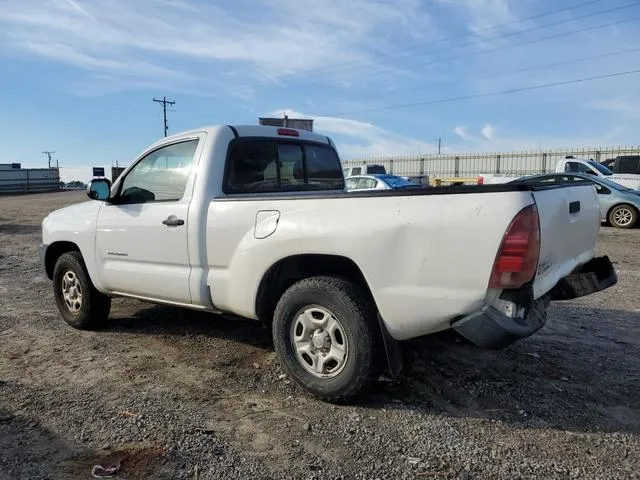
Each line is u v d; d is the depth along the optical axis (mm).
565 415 3648
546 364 4547
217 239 4336
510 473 2982
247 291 4164
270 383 4230
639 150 28062
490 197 3262
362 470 3029
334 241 3686
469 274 3279
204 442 3330
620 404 3814
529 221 3199
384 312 3559
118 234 5098
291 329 3980
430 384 4145
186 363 4688
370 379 3686
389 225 3506
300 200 3951
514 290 3287
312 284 3834
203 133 4695
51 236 5867
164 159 4887
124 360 4777
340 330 3740
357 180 18625
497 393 3990
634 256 10234
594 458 3125
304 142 5500
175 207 4633
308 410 3760
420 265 3414
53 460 3141
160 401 3914
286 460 3133
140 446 3285
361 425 3531
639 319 5934
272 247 3973
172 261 4676
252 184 4848
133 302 6906
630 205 14562
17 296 7434
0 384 4242
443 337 4590
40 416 3688
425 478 2949
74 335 5551
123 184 5234
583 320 5891
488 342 3281
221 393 4051
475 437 3371
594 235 4465
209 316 6156
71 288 5762
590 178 15445
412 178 25812
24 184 53969
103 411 3754
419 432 3436
